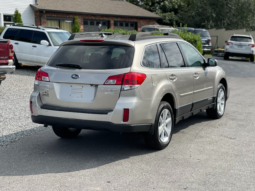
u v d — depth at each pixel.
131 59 4.62
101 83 4.46
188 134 6.05
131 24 31.53
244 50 24.62
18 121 6.87
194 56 6.38
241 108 8.51
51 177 4.03
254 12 37.50
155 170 4.27
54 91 4.75
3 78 9.71
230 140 5.66
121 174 4.13
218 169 4.31
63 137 5.78
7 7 24.17
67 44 5.08
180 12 42.50
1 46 9.54
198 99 6.29
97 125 4.45
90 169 4.30
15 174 4.12
